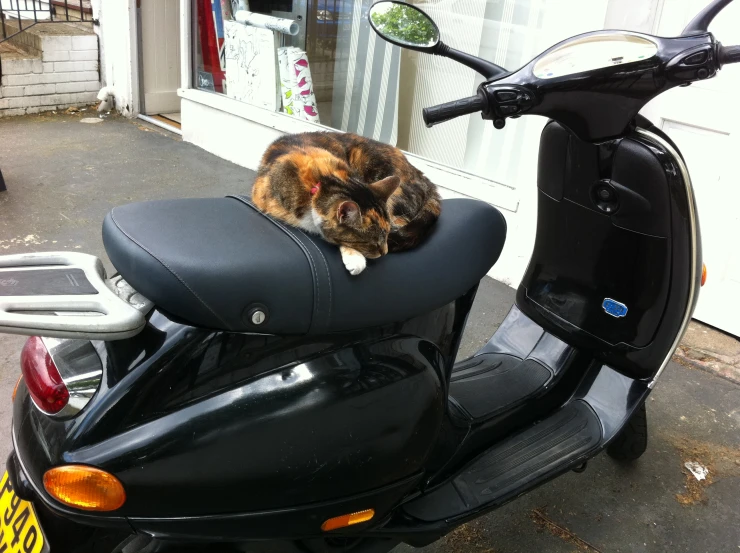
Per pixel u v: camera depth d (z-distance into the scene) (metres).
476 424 1.87
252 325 1.23
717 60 1.49
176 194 4.57
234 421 1.22
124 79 6.45
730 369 2.99
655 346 1.91
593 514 2.16
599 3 3.03
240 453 1.23
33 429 1.24
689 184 1.72
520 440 1.91
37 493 1.21
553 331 2.16
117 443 1.15
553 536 2.06
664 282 1.82
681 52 1.50
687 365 3.03
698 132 3.14
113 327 1.13
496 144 3.73
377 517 1.48
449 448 1.76
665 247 1.78
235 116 5.24
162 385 1.19
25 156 5.15
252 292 1.21
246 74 5.23
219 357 1.23
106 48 6.57
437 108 1.61
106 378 1.20
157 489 1.18
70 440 1.15
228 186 4.79
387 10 1.80
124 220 1.31
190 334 1.21
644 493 2.26
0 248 3.59
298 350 1.32
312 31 4.75
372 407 1.37
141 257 1.20
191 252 1.21
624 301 1.91
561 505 2.19
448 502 1.68
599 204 1.84
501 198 3.55
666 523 2.13
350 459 1.34
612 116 1.66
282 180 1.57
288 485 1.29
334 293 1.31
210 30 5.45
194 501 1.22
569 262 2.02
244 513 1.28
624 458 2.36
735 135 3.01
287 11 4.88
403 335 1.50
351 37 4.52
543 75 1.60
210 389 1.23
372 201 1.53
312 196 1.51
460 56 1.81
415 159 4.10
